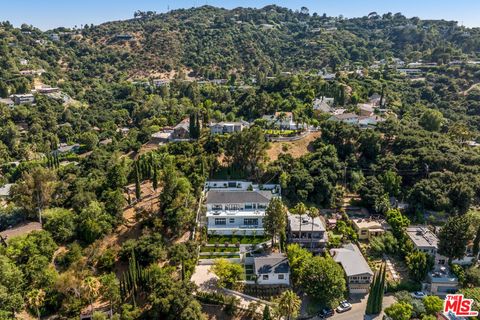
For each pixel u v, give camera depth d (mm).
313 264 65812
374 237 82250
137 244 69312
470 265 75312
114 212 79000
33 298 56438
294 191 93562
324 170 96812
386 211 89812
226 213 83438
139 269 63281
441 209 89250
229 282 66125
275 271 67500
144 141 129500
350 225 87125
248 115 149250
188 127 126312
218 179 100312
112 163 108188
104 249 71812
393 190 95438
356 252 77062
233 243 78000
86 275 62906
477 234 74125
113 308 60125
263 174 99875
